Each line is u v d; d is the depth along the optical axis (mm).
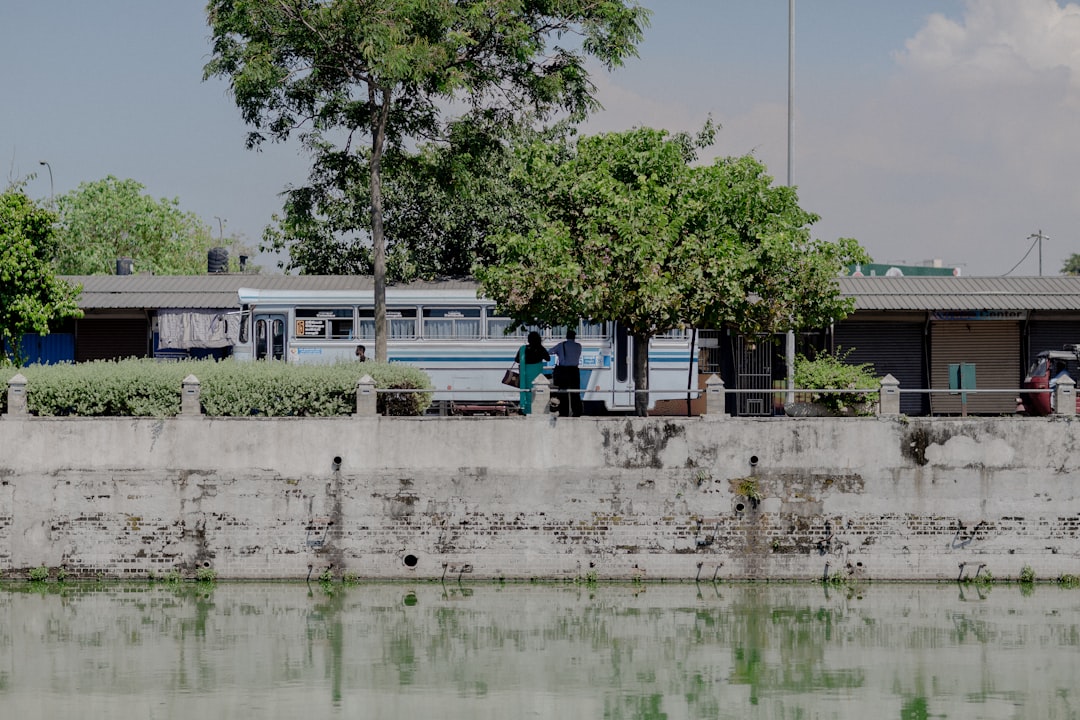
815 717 21297
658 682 23234
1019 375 40406
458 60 34594
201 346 40500
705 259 31422
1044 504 29859
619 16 34719
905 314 40031
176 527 30188
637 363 32719
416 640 25734
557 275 30859
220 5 34062
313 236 50906
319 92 35375
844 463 29969
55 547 30328
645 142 33500
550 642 25656
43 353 42625
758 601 28734
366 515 30109
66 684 22922
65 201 63844
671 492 30016
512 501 30078
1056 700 22172
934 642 25672
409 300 37906
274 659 24531
